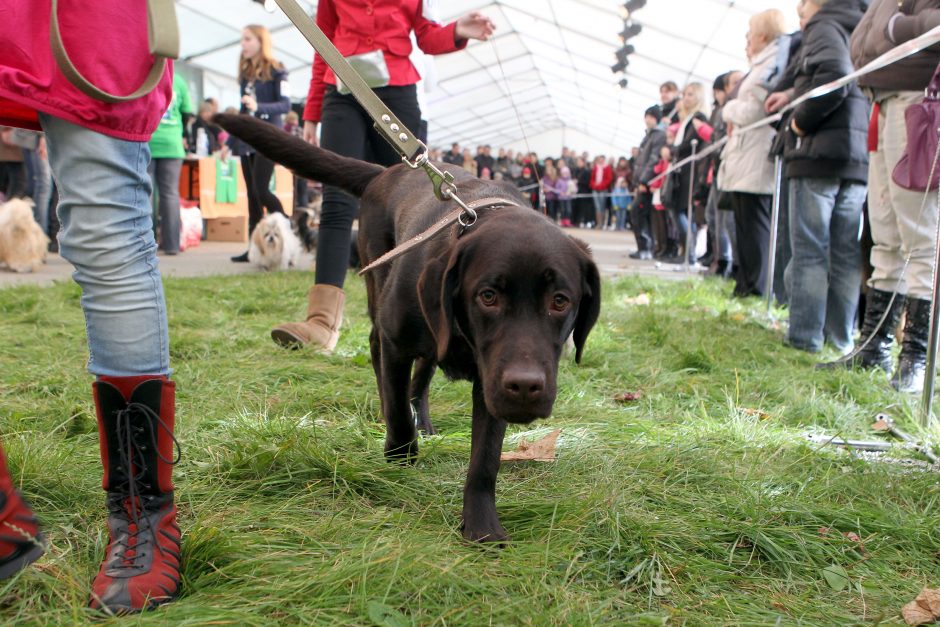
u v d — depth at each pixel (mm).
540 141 39156
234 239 14375
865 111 4531
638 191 11773
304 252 10758
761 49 6301
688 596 1804
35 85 1490
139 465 1731
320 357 4000
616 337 4789
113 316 1679
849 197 4660
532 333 1835
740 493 2387
